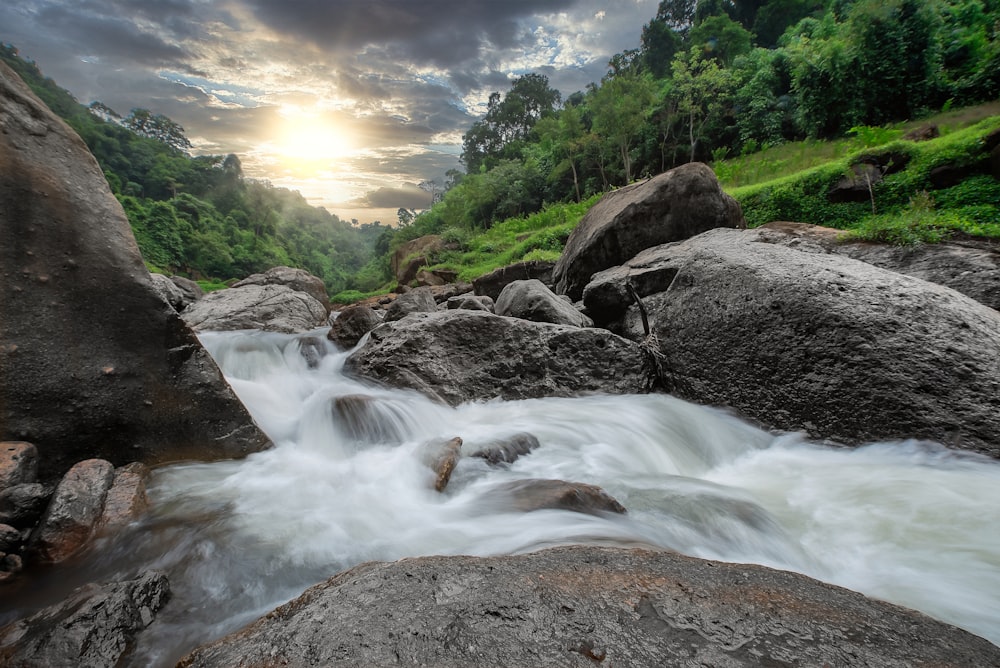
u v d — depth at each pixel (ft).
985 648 5.28
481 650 4.99
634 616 5.57
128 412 12.43
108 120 406.00
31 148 12.61
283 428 16.49
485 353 20.07
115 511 9.96
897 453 13.32
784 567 8.88
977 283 20.76
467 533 9.62
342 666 4.82
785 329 15.90
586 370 20.10
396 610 5.70
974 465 12.26
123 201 233.35
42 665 5.94
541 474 13.07
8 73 13.10
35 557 8.66
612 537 9.00
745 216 52.49
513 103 258.57
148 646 6.69
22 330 11.37
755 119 98.94
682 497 11.24
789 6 149.59
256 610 7.57
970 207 38.22
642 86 108.06
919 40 71.77
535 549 8.66
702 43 150.20
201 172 361.71
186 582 8.18
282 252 331.36
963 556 8.92
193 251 250.57
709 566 6.85
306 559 8.84
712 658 4.91
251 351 26.12
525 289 25.67
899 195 43.75
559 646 5.04
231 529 9.81
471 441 14.39
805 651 5.07
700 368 18.38
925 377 13.47
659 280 25.14
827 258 18.13
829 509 11.02
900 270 23.06
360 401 15.66
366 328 30.48
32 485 9.66
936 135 54.60
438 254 120.26
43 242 12.07
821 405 14.87
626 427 16.15
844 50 77.56
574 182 135.23
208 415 13.57
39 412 11.27
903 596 7.92
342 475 12.83
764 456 14.79
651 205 32.63
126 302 12.89
